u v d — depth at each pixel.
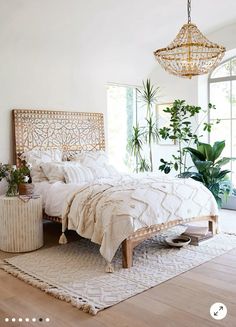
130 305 2.63
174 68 3.97
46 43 4.84
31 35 4.58
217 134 6.27
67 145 5.54
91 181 4.33
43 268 3.39
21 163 4.96
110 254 3.29
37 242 3.98
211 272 3.25
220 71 6.20
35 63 5.12
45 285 2.97
